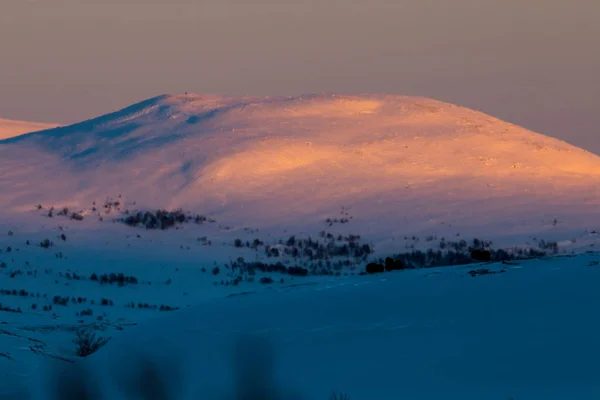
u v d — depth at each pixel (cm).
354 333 11988
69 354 17438
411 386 9569
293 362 11081
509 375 9450
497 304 12238
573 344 10075
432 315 12262
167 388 10969
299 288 15738
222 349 12288
